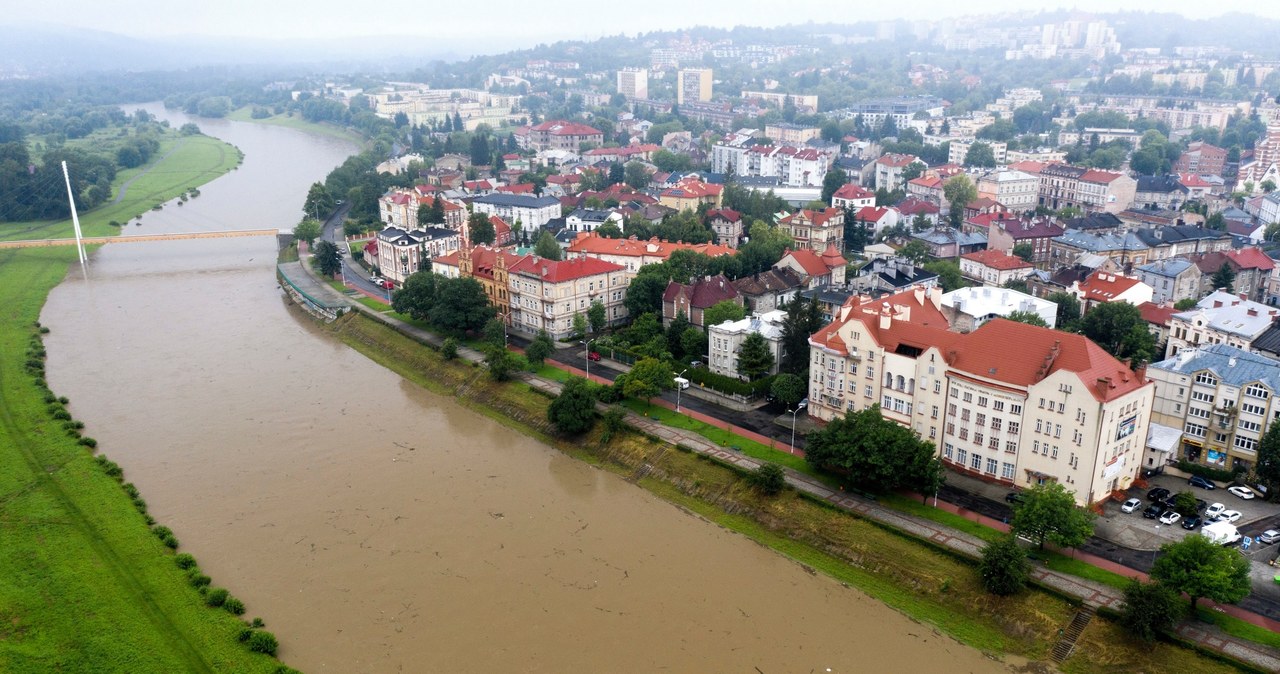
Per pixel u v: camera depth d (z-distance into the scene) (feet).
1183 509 471.21
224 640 403.95
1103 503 489.67
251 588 449.06
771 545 485.56
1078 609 400.88
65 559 460.96
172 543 481.87
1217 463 535.60
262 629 414.00
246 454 601.62
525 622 422.00
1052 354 490.90
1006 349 512.63
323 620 424.05
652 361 633.61
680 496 539.70
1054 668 383.86
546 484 564.30
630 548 487.20
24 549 468.34
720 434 591.78
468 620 423.64
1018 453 503.20
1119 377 481.46
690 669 389.60
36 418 640.17
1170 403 554.05
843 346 584.81
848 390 588.50
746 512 510.99
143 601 431.02
